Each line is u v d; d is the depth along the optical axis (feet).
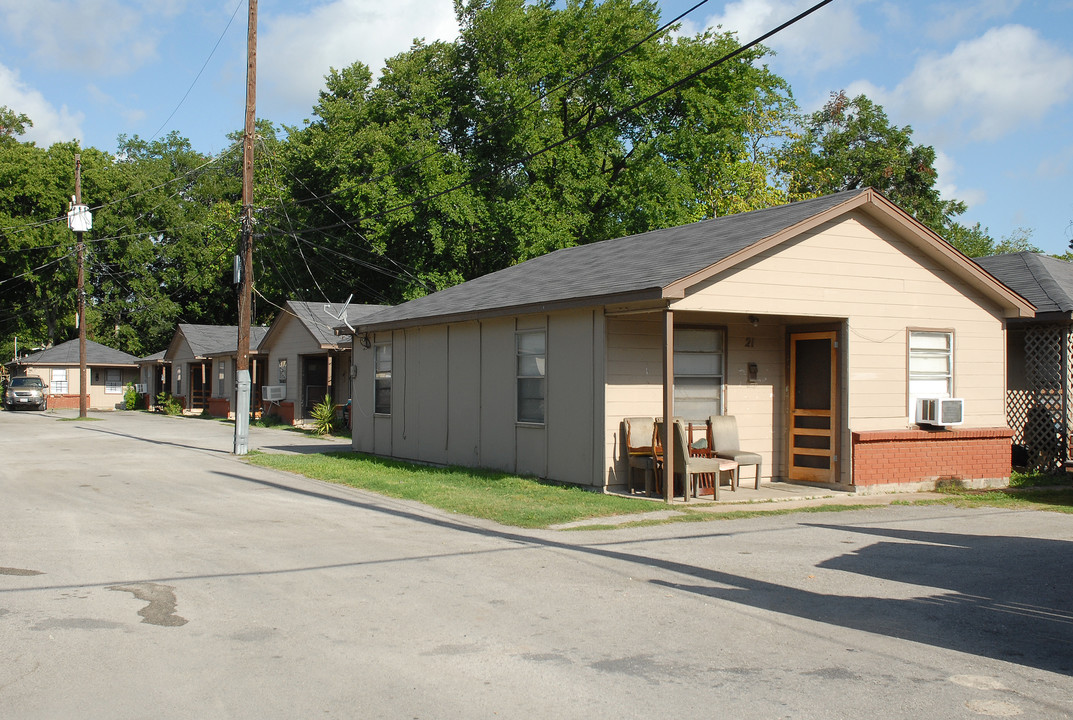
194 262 199.52
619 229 111.96
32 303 184.24
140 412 155.74
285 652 18.38
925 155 147.13
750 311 41.22
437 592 23.47
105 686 16.29
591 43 110.83
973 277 47.96
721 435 44.73
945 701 15.80
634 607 22.08
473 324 54.03
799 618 21.24
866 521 35.91
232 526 33.76
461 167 112.37
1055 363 52.85
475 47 117.60
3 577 24.85
